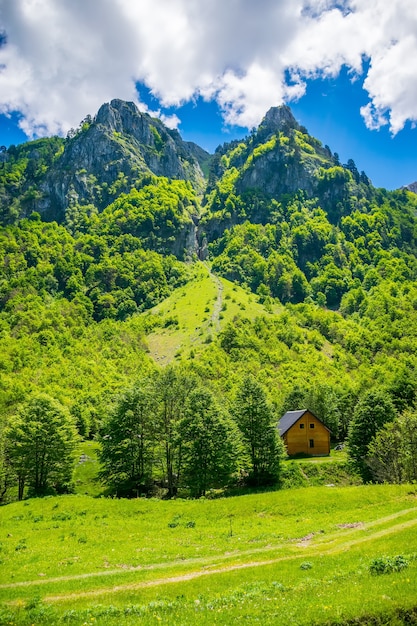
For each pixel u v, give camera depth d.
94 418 136.38
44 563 31.38
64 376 176.00
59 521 48.91
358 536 33.12
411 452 63.75
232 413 92.12
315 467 80.75
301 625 14.81
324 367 198.62
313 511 46.88
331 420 123.00
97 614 18.16
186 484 72.50
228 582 22.89
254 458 77.19
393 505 44.16
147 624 15.94
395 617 15.30
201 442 71.94
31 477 78.50
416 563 21.27
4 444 81.50
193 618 16.31
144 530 43.62
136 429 78.31
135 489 76.62
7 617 18.33
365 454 78.12
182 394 82.50
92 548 36.34
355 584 18.89
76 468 96.38
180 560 31.03
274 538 36.31
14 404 136.88
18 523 49.25
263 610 16.58
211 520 47.03
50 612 18.83
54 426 79.38
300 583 21.05
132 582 25.27
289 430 100.25
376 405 82.00
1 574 28.72
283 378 180.88
